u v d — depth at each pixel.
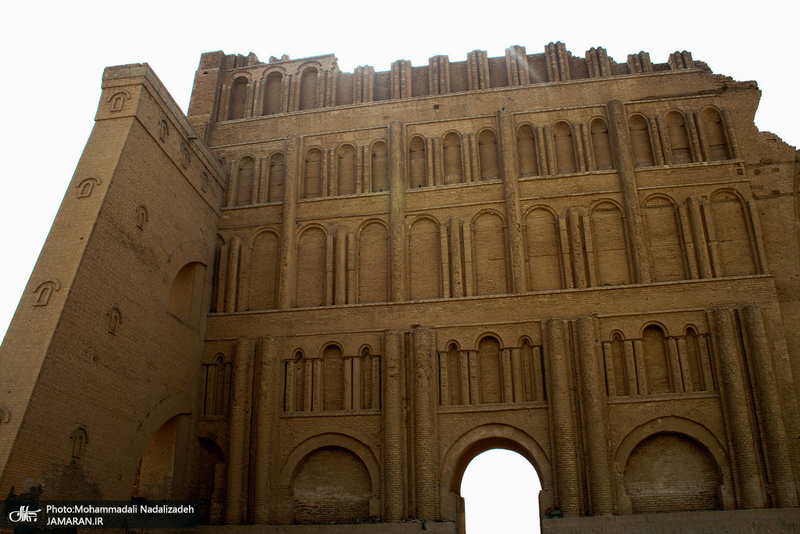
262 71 36.62
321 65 36.16
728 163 30.61
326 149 34.22
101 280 23.77
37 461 20.34
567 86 33.16
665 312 28.25
